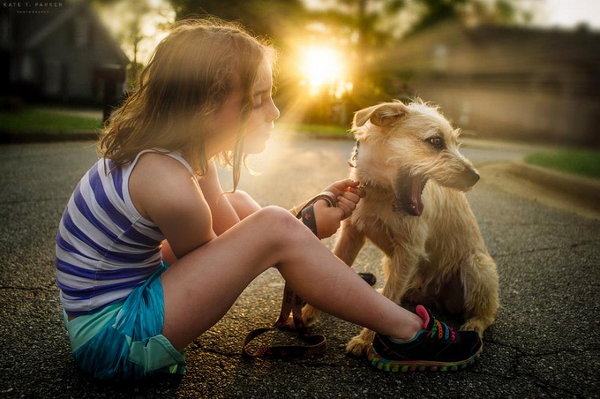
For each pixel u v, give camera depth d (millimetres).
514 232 4215
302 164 7789
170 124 1554
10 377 1690
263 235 1625
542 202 5852
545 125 30188
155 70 1595
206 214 1575
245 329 2193
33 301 2326
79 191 1616
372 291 1771
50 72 30484
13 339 1964
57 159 6809
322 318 2416
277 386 1736
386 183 2412
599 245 3832
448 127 2611
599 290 2848
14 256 2916
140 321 1527
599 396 1760
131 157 1544
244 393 1677
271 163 7746
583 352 2100
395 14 23500
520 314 2514
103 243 1573
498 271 3152
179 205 1499
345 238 2604
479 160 11852
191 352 1943
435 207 2529
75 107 26297
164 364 1582
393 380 1825
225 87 1573
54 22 29688
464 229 2604
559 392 1781
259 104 1720
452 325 2531
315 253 1680
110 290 1604
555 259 3428
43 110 19484
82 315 1604
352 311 1736
